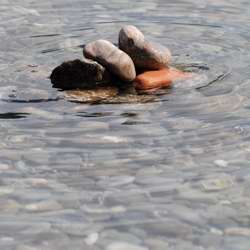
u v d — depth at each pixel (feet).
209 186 26.13
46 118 33.19
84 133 31.30
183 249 21.93
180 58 42.86
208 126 32.09
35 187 26.13
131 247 22.06
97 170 27.53
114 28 50.34
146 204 24.79
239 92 36.65
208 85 37.81
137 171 27.45
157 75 38.75
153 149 29.53
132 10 55.42
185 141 30.37
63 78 38.11
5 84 38.01
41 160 28.48
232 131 31.45
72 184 26.35
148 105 34.94
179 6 56.65
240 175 26.99
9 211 24.32
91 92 36.88
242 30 49.49
